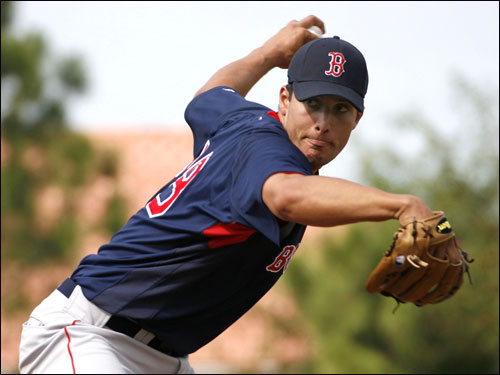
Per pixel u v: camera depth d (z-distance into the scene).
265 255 10.32
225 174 9.98
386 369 32.06
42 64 38.34
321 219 8.45
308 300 32.81
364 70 10.24
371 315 32.56
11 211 37.59
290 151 9.29
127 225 11.12
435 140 34.75
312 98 9.95
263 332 35.66
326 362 32.31
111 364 10.28
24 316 38.69
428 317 32.38
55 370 10.30
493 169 34.69
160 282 10.51
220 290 10.64
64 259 38.47
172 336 10.82
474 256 33.47
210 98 12.44
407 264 8.80
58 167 38.16
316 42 10.30
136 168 55.88
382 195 8.45
